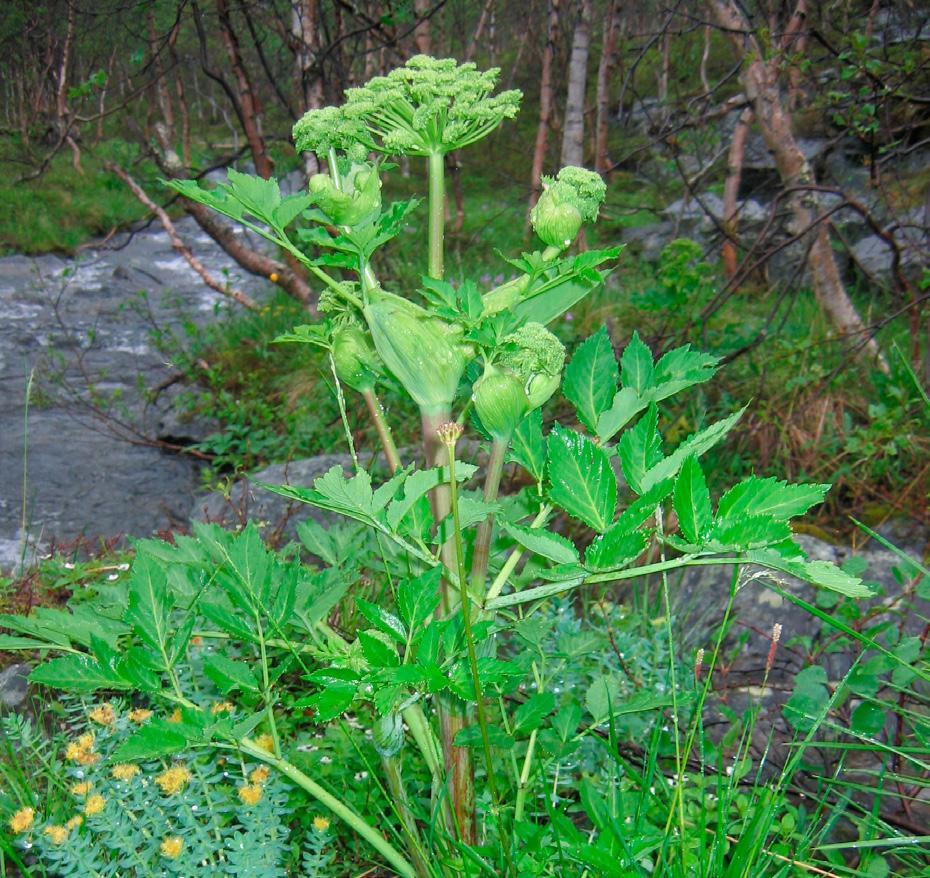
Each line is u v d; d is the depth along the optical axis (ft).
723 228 17.92
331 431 19.95
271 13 23.94
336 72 22.97
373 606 4.69
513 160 56.29
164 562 6.79
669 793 6.60
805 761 8.13
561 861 4.96
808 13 17.56
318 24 23.48
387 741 4.93
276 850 5.85
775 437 15.61
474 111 4.64
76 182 54.03
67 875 5.91
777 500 4.19
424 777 7.39
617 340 19.80
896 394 15.23
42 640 6.04
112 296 37.27
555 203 4.62
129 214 51.60
